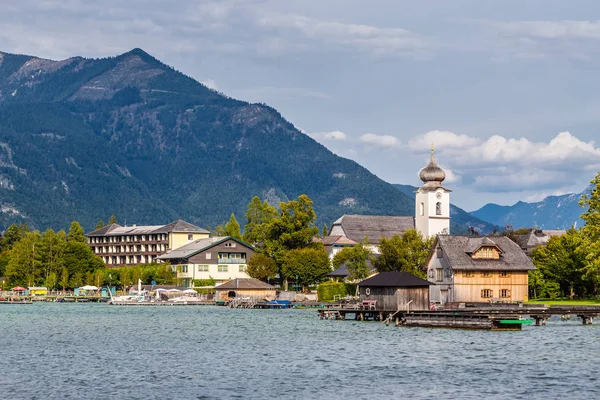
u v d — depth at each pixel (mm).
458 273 198750
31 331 143875
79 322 167375
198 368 94875
